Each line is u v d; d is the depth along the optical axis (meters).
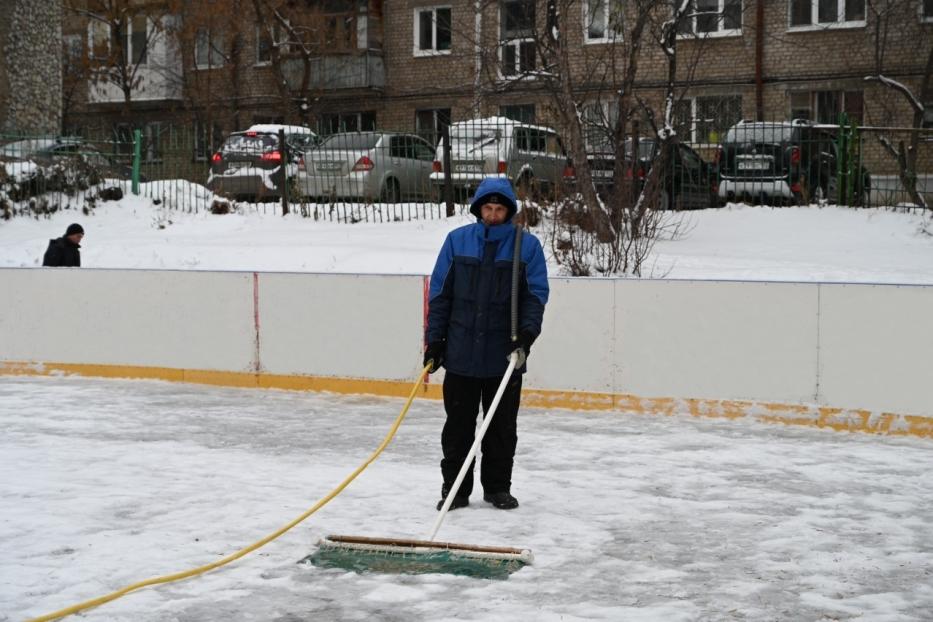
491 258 6.12
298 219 19.16
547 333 9.65
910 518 6.07
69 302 11.66
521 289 6.11
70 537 5.61
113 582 4.90
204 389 10.85
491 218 6.18
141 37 36.31
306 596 4.68
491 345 6.09
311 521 5.91
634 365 9.37
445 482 6.23
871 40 27.69
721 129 21.05
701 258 14.58
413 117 33.12
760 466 7.38
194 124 32.97
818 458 7.66
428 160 20.77
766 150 18.81
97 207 19.86
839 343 8.69
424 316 10.11
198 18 31.41
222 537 5.61
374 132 20.03
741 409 9.02
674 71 18.38
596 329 9.48
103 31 35.00
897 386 8.51
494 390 6.22
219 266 15.81
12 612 4.51
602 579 4.94
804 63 28.38
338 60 32.84
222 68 33.56
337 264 15.37
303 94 31.31
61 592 4.77
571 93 15.74
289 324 10.69
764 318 8.92
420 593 4.72
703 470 7.24
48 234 18.23
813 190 19.11
